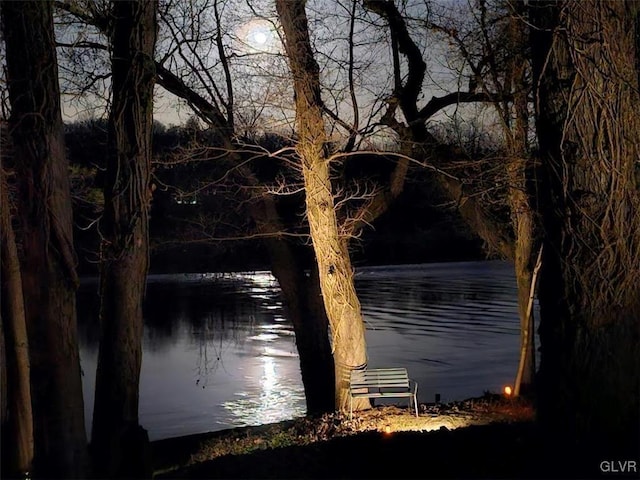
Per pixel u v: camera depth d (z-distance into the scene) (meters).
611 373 6.69
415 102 18.17
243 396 23.30
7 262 9.20
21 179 9.20
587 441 6.67
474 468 7.68
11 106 9.16
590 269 6.70
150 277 62.31
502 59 16.62
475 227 18.86
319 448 10.39
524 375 17.59
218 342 33.94
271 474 9.05
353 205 19.31
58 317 9.27
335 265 16.92
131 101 10.34
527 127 16.69
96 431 10.02
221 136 17.59
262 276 63.66
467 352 28.73
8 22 9.12
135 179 10.36
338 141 17.03
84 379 25.95
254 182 18.50
